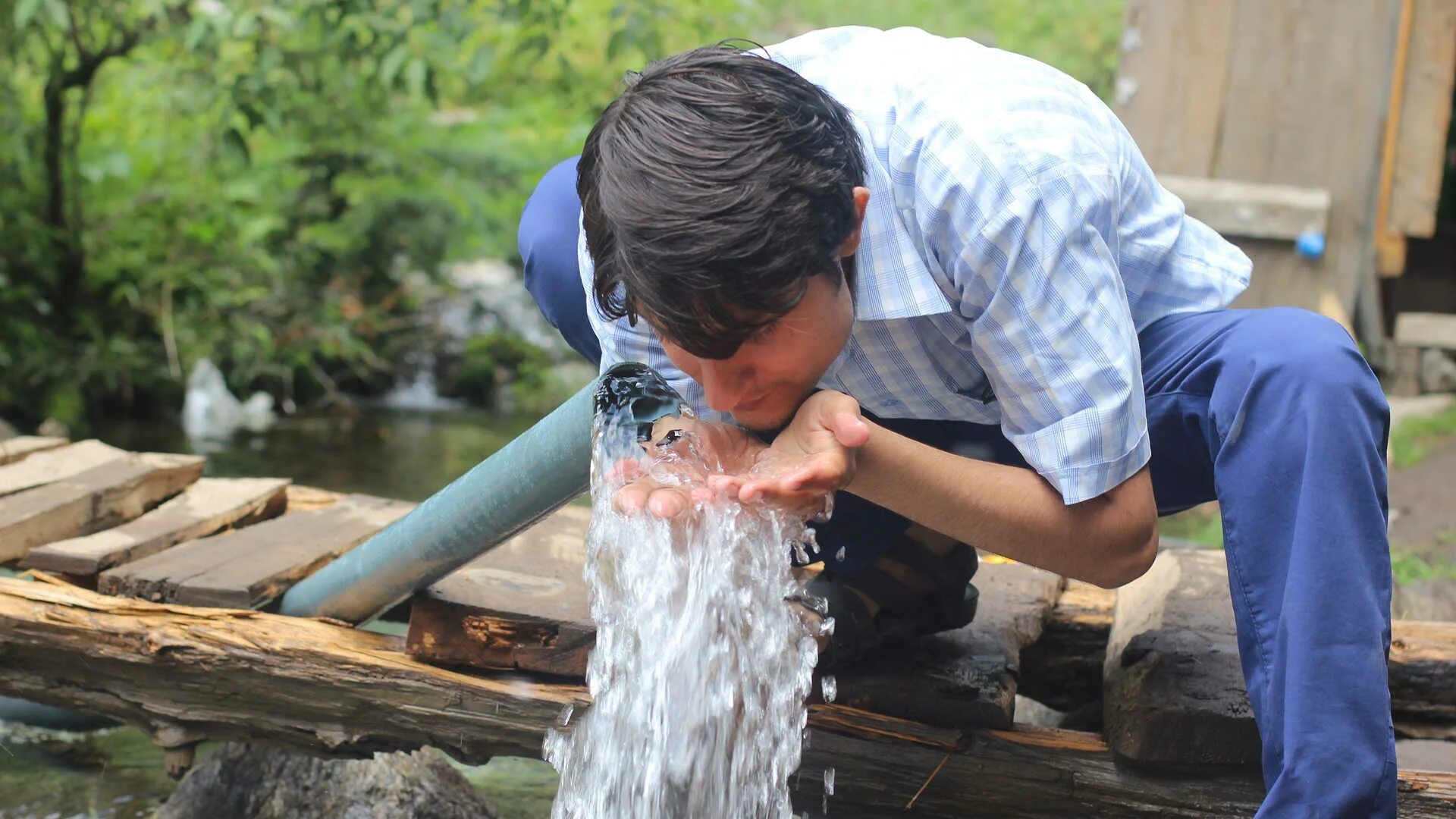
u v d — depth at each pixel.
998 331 1.73
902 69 1.83
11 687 2.55
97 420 6.90
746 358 1.56
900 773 2.19
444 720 2.36
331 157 7.95
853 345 1.89
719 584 1.77
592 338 2.45
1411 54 5.78
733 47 1.65
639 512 1.75
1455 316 6.20
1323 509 1.71
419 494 5.62
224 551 2.78
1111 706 2.22
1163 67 5.25
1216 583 2.60
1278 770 1.76
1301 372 1.74
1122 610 2.67
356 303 7.83
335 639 2.46
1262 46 5.15
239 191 7.32
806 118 1.51
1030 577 2.80
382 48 5.74
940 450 1.79
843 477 1.64
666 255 1.43
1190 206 5.19
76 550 2.73
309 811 2.66
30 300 6.87
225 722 2.47
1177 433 1.94
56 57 6.62
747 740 1.88
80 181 7.01
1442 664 2.52
